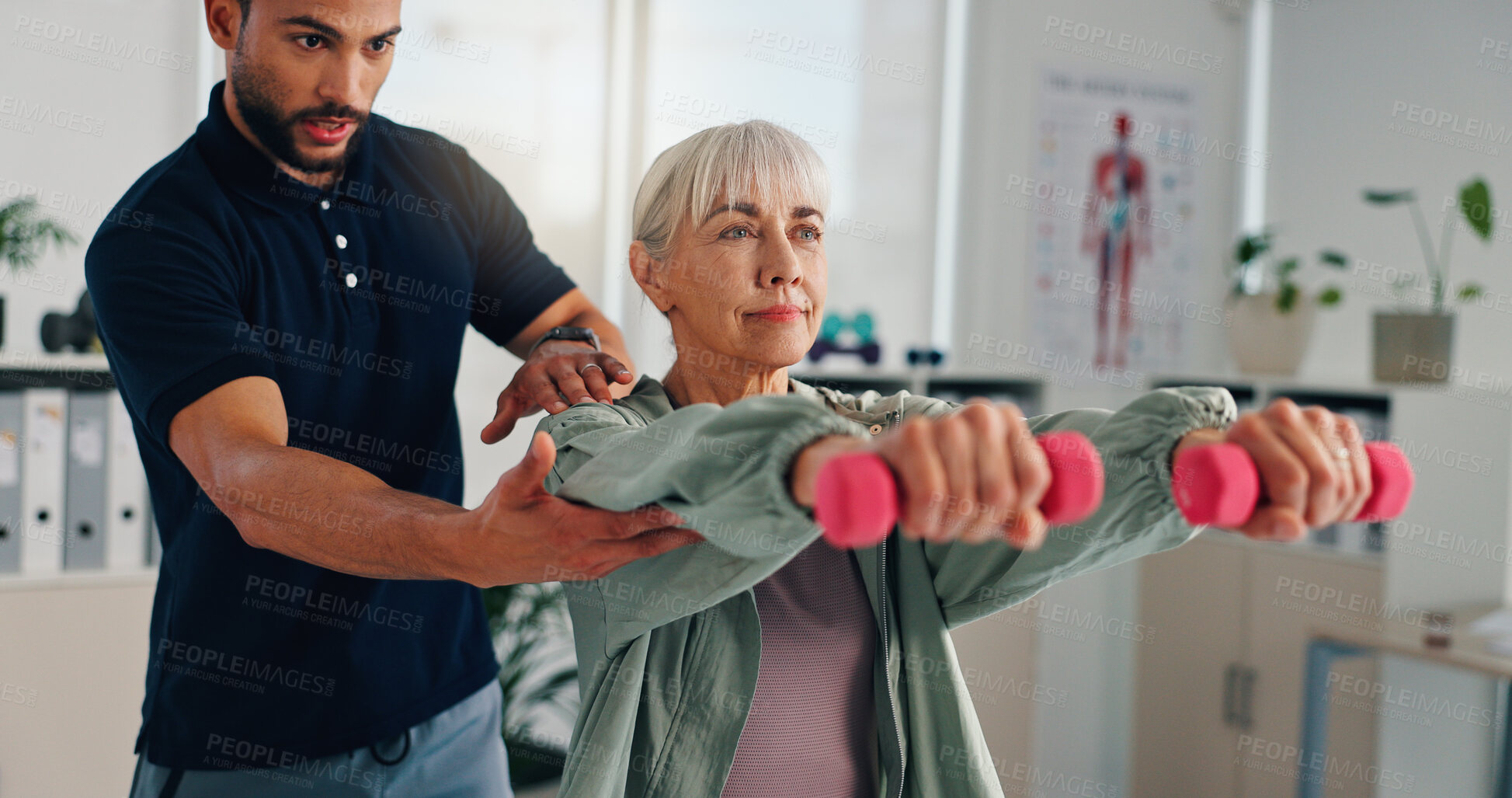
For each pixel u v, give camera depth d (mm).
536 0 3094
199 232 1156
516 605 3049
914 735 1055
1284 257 3715
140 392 1021
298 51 1185
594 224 3193
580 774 948
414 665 1372
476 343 3068
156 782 1307
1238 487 556
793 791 1023
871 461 472
